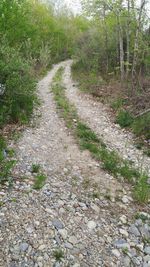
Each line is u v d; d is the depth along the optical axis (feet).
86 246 16.62
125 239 17.97
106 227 18.72
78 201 21.01
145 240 18.30
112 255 16.39
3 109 33.09
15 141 29.66
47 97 55.26
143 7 60.23
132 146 35.42
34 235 16.46
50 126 37.17
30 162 25.71
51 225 17.57
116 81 65.41
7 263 14.30
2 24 62.18
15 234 16.24
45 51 109.91
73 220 18.65
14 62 36.83
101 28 92.07
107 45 87.76
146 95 48.39
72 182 23.73
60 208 19.58
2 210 17.88
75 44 119.03
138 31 60.54
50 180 23.15
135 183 25.34
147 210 21.72
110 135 38.19
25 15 70.33
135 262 16.28
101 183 24.45
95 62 82.38
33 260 14.79
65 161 27.58
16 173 23.03
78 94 60.54
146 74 61.41
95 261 15.69
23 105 39.14
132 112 45.32
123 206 21.59
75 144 32.14
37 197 20.17
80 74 86.43
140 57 65.21
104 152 30.35
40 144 30.55
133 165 29.84
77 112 46.21
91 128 39.47
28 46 75.82
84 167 26.91
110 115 46.93
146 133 38.11
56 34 174.29
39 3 169.48
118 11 66.95
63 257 15.39
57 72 103.60
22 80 37.76
